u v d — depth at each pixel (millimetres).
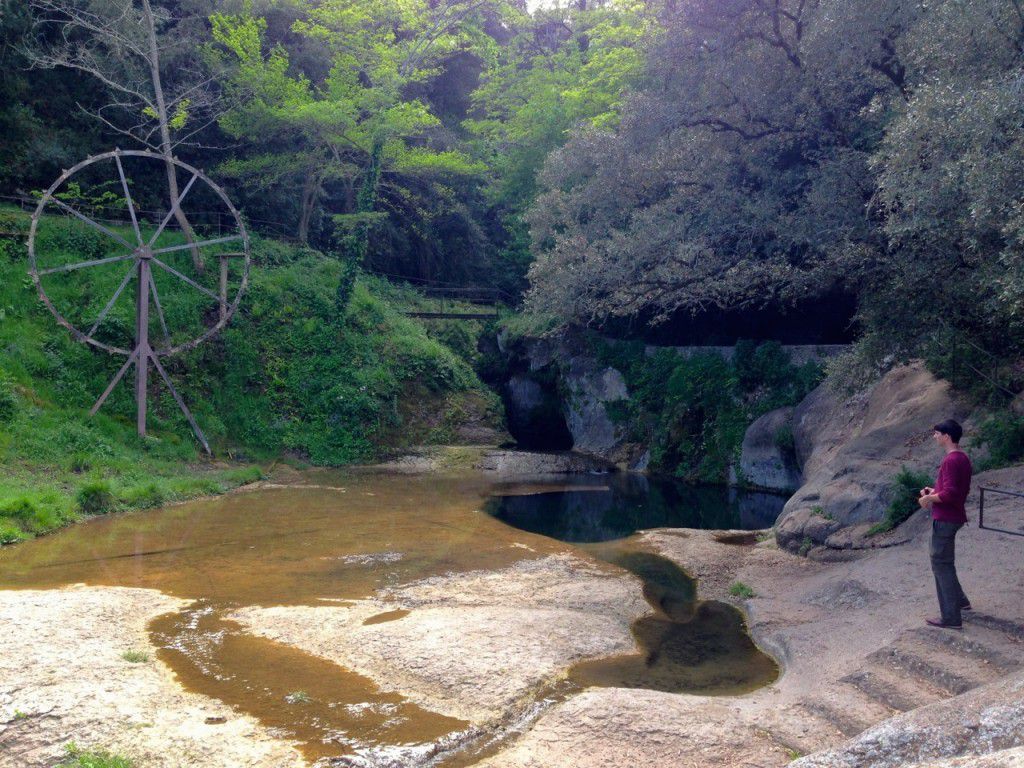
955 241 11609
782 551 13328
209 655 8133
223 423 24859
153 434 22547
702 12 16000
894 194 10945
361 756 5953
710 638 9352
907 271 12695
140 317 22078
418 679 7516
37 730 6191
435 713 6805
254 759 5883
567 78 38438
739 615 10375
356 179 40031
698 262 15961
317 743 6180
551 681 7598
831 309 23547
